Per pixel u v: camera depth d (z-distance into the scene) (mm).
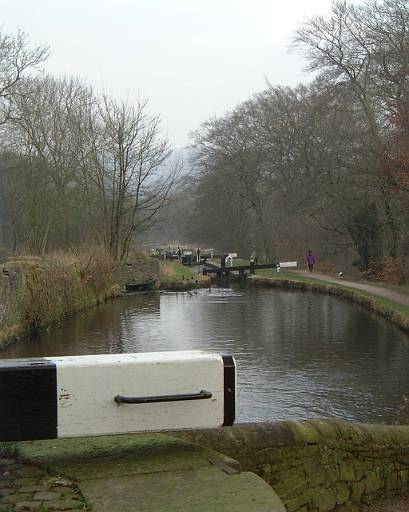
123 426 3434
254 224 45531
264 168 42375
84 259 24312
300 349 14969
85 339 16344
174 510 2914
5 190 29234
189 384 3516
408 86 24938
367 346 15391
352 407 10234
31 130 29297
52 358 3551
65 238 31922
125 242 32750
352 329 18062
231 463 3488
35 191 28781
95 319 20406
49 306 18344
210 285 34250
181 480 3250
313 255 38875
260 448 4328
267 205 43656
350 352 14664
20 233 29844
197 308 23500
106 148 32094
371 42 27250
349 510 4980
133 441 3826
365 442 5137
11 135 29391
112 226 32156
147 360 3477
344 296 26578
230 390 3574
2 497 3090
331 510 4801
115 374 3432
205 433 4215
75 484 3215
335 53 28984
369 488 5152
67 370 3381
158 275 32438
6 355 13961
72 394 3383
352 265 35562
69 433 3381
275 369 12859
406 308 19734
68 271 21047
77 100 33250
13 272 15766
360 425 5336
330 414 9867
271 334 17156
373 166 24594
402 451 5484
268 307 23734
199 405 3523
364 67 28109
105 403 3418
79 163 31688
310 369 12875
